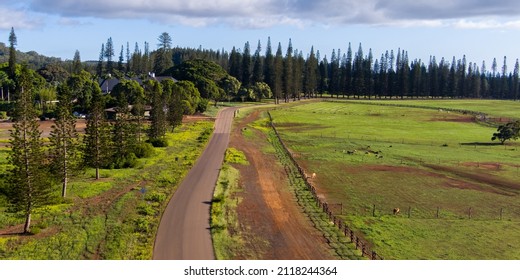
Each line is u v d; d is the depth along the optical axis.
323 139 88.75
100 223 35.75
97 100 52.31
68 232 33.78
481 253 33.31
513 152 77.56
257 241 33.28
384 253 32.47
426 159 69.12
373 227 38.19
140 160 61.53
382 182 54.53
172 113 87.62
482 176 58.50
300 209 41.88
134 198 42.84
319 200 44.75
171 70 175.75
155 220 36.53
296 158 68.62
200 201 42.62
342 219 40.19
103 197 43.69
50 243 31.64
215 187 47.94
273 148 76.94
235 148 74.06
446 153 75.25
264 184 51.06
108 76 146.38
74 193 44.56
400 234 36.75
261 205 42.59
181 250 30.91
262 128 102.69
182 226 35.59
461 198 48.28
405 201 46.72
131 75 159.75
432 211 43.56
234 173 55.47
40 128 86.50
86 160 50.78
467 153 75.69
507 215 42.84
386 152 74.94
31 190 34.25
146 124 92.56
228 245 32.03
